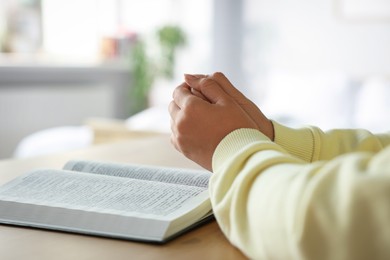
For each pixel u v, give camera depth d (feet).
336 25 15.35
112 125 9.11
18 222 2.41
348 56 15.24
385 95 13.74
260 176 1.88
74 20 15.05
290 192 1.63
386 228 1.38
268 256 1.72
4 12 13.91
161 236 2.17
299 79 14.56
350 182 1.45
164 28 15.67
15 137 12.68
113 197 2.49
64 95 13.50
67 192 2.58
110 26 15.92
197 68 16.66
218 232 2.34
